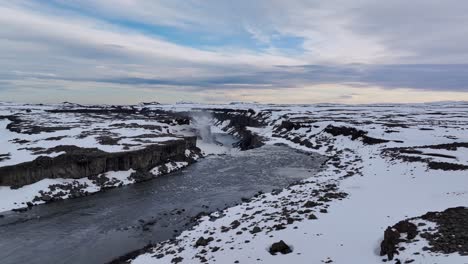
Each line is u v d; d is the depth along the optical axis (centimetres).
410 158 4803
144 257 2741
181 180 5638
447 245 1842
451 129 7288
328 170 5562
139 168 5922
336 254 2131
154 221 3797
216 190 4934
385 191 3456
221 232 2927
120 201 4559
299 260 2136
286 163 6688
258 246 2438
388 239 2005
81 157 5303
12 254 3050
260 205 3644
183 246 2808
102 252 3069
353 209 2922
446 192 3108
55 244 3250
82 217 3969
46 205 4419
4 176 4672
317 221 2716
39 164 4947
